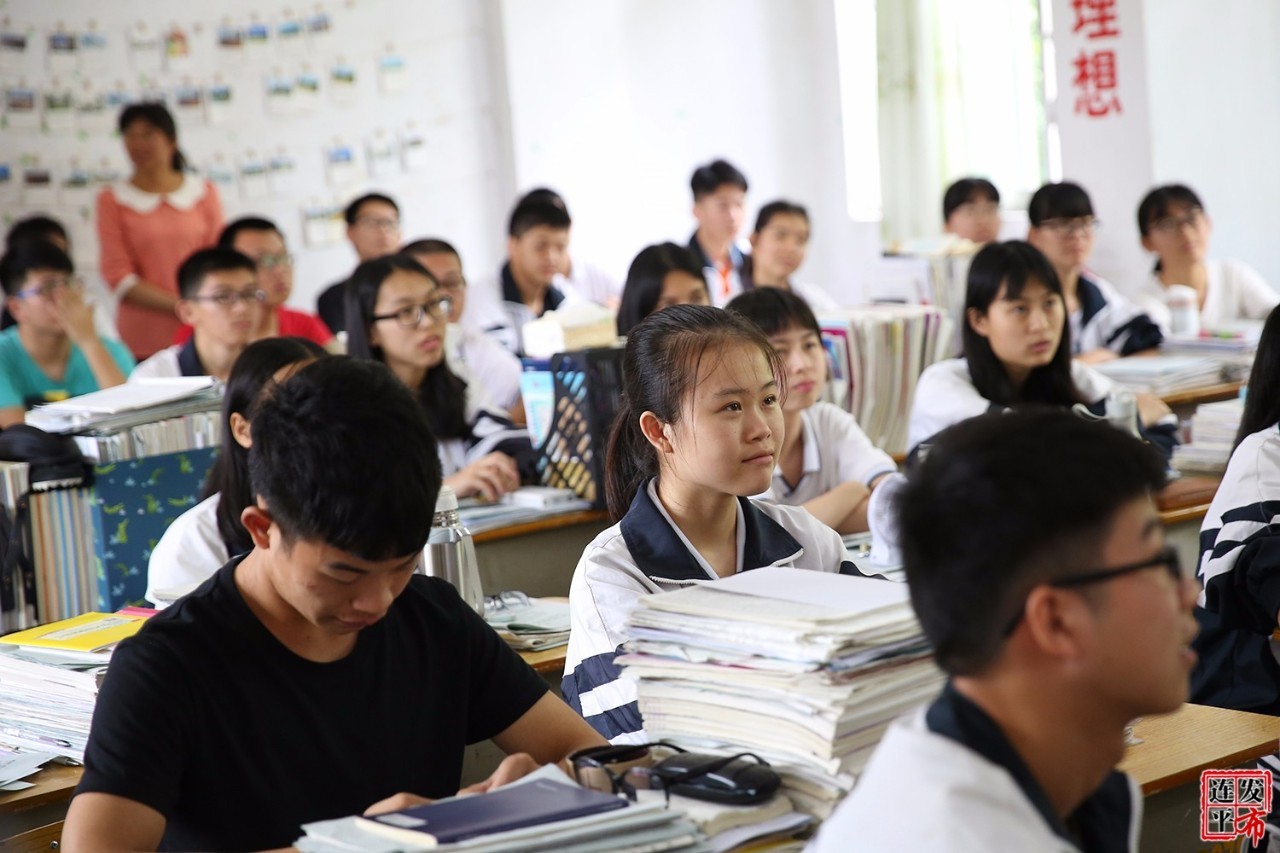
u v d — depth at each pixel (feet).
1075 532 3.15
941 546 3.27
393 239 17.95
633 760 4.69
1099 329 16.67
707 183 18.98
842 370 13.16
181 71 19.04
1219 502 7.51
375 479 4.19
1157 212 17.28
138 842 4.35
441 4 21.01
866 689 4.43
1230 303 17.76
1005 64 21.38
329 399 4.24
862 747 4.45
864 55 22.67
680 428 6.16
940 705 3.35
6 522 9.39
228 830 4.62
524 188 21.57
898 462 12.96
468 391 12.34
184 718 4.53
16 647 6.69
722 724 4.73
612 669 5.91
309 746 4.72
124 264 17.99
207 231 18.54
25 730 6.46
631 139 22.35
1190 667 3.31
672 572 6.19
